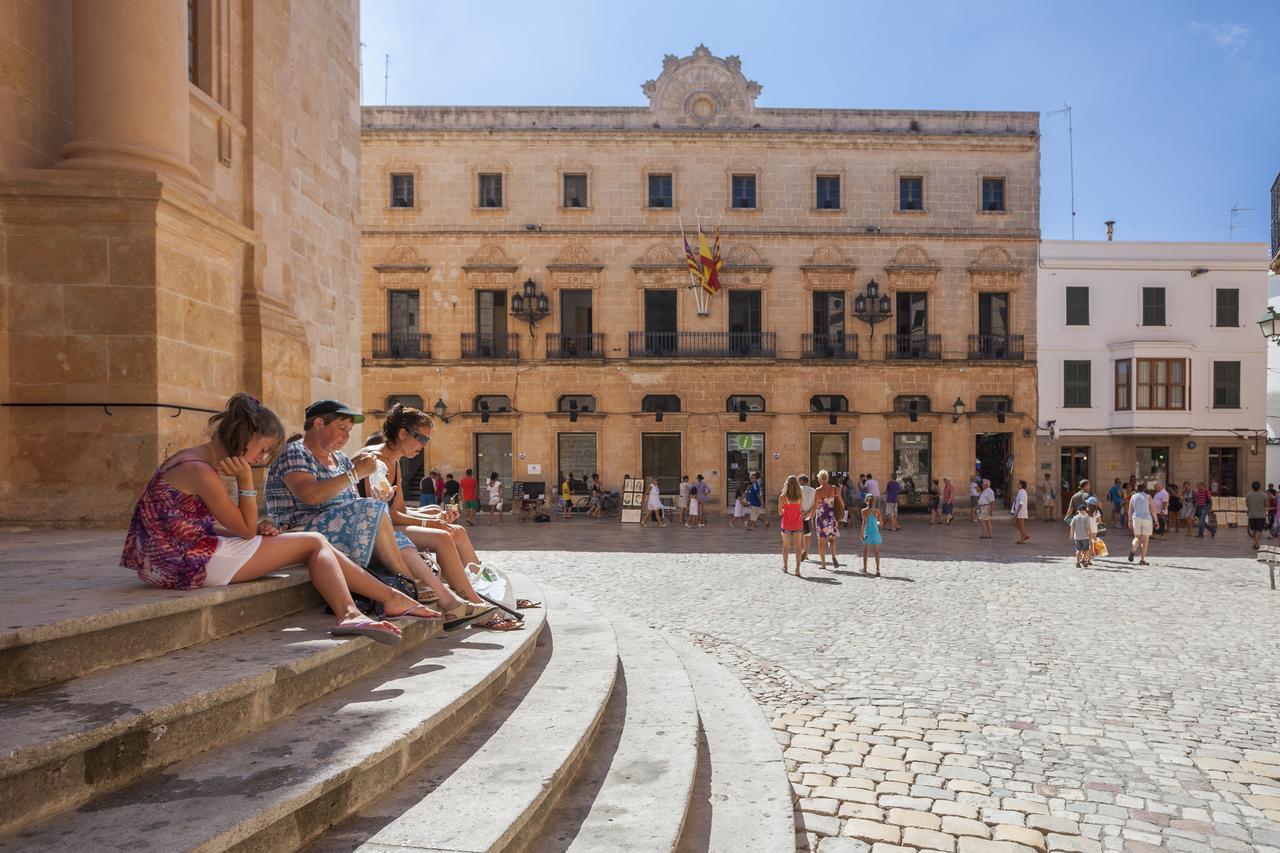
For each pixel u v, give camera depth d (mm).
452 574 4879
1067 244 29547
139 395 6512
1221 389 29266
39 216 6383
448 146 28844
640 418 28578
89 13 6504
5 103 6258
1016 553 17047
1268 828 3859
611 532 21953
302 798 2172
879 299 28797
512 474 28703
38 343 6438
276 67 9547
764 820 3312
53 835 1913
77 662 2639
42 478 6457
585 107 29016
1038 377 29250
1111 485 28922
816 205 29219
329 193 12180
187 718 2436
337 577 3641
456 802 2562
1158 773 4539
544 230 28750
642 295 28938
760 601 10312
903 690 6168
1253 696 6074
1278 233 18266
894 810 3990
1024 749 4902
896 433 29094
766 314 29031
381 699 3113
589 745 3594
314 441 4625
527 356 28781
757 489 23766
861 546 18234
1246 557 16953
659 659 5648
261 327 8852
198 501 3420
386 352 28797
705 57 29094
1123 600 10727
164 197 6523
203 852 1871
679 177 29031
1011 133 29062
